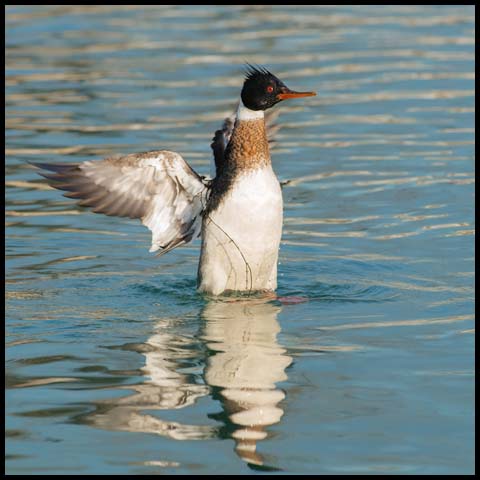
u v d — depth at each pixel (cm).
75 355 1084
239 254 1268
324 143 1941
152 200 1248
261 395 969
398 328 1155
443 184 1723
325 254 1439
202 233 1286
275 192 1259
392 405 942
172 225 1275
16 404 954
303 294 1291
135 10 3019
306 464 834
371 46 2600
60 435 890
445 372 1019
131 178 1220
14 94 2261
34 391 984
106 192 1212
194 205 1275
